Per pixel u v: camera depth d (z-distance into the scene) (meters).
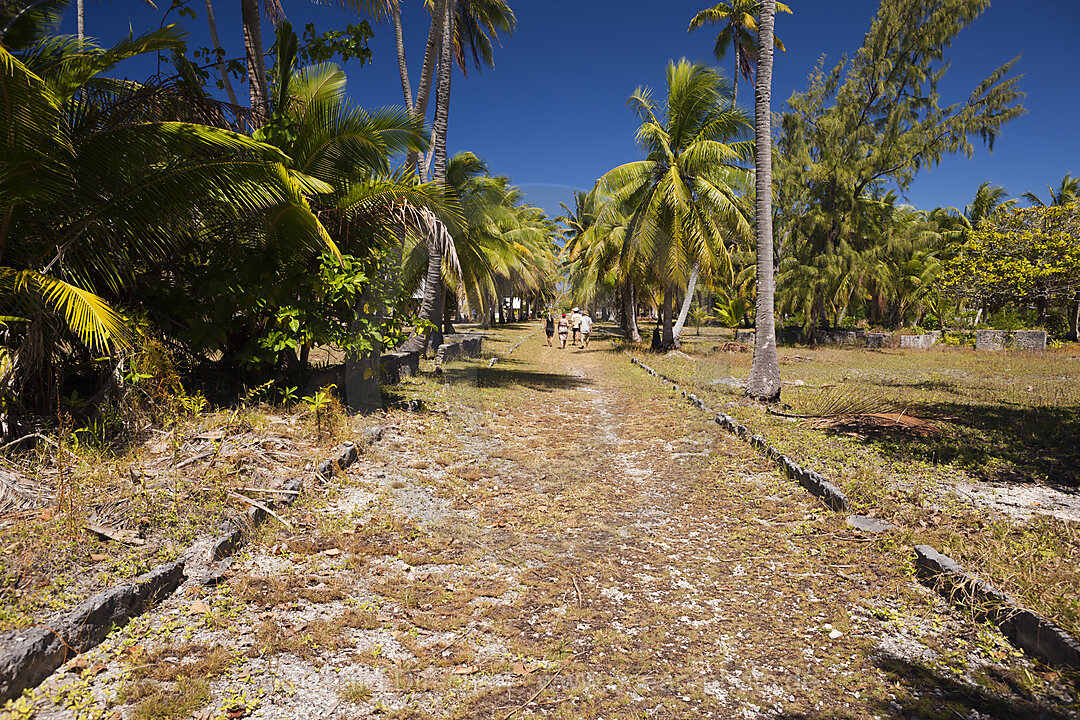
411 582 3.03
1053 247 7.57
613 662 2.46
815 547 3.79
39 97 3.90
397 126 6.48
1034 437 7.10
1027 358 18.69
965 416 8.50
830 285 23.62
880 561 3.63
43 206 4.61
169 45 5.02
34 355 4.27
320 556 3.34
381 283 3.86
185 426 4.82
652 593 2.95
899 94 24.00
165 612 2.74
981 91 22.31
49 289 4.11
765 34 9.36
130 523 3.29
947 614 3.06
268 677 2.33
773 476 5.24
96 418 4.48
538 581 2.98
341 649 2.52
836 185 24.12
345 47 7.08
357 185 6.14
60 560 2.83
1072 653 2.52
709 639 2.68
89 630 2.44
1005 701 2.35
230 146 4.89
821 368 16.08
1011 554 3.58
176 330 6.05
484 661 2.44
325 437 4.75
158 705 2.09
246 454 4.41
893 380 13.13
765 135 9.45
